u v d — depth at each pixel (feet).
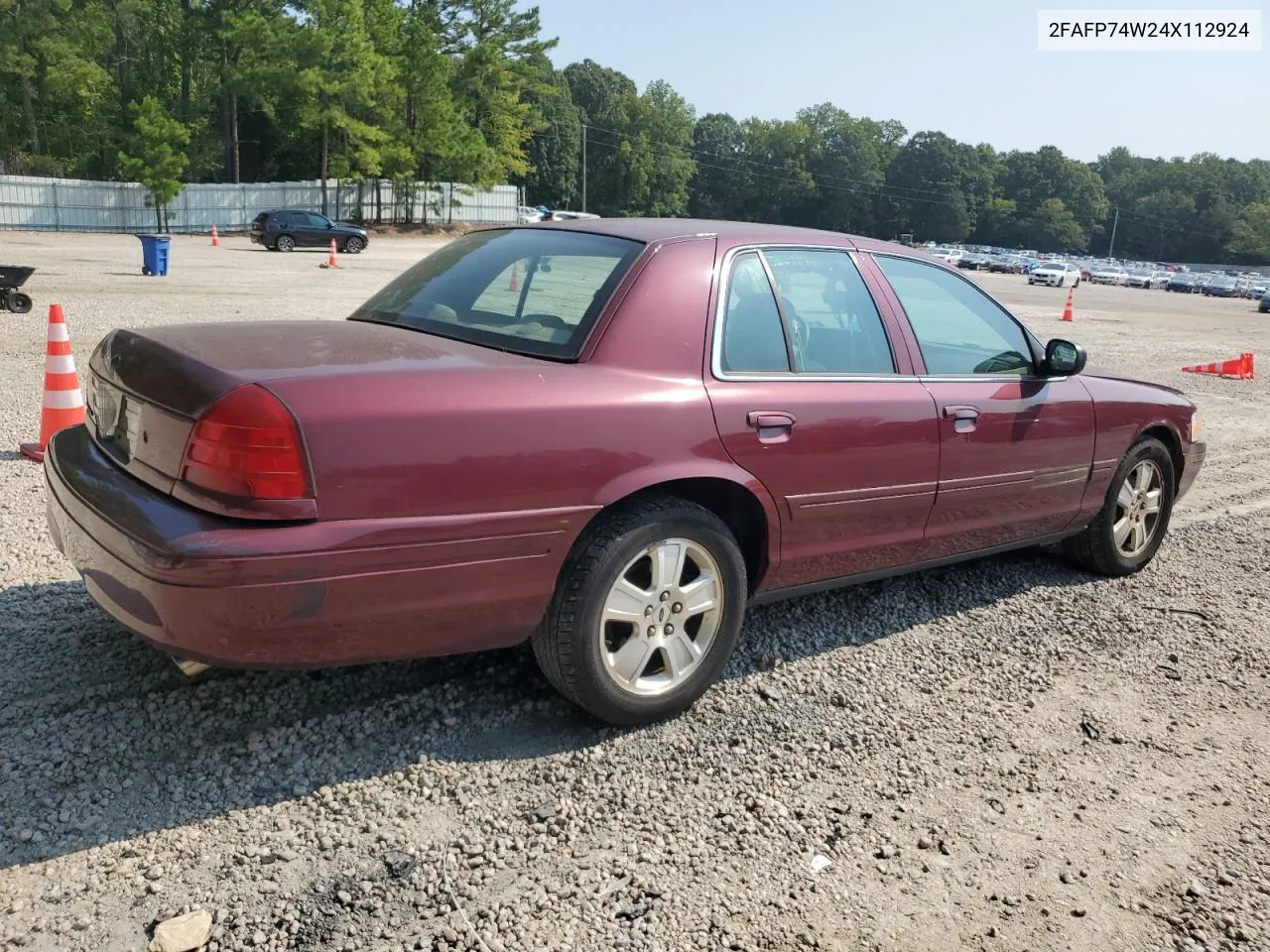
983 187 515.91
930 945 8.01
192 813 8.87
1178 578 17.54
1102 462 15.93
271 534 8.27
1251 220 503.20
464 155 183.11
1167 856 9.40
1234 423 35.47
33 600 12.89
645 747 10.60
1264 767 11.18
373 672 11.66
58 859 8.15
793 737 11.08
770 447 11.19
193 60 182.70
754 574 12.04
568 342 10.37
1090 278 239.91
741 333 11.44
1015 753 11.13
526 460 9.38
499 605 9.58
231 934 7.50
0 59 152.97
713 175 485.15
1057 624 15.01
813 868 8.86
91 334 37.19
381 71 165.17
